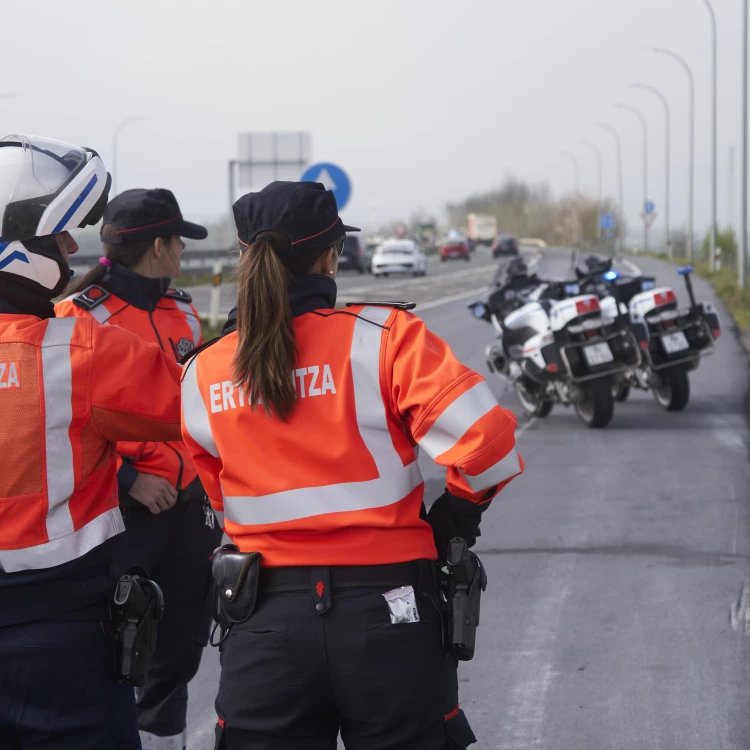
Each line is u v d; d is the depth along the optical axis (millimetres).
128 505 4262
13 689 2979
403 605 2889
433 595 2963
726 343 23547
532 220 181000
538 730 5234
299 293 3057
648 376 14398
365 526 2920
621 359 13844
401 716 2877
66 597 3027
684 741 5070
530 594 7273
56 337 3096
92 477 3137
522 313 14641
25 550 2986
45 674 2984
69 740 3012
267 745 2943
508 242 99250
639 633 6488
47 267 3180
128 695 3156
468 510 2984
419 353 2932
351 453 2943
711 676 5824
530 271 15594
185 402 3152
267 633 2914
